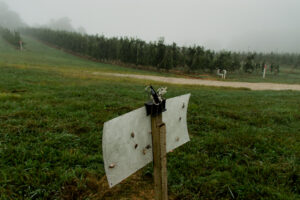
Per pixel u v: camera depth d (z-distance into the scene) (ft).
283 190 8.39
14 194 7.40
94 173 9.04
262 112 21.35
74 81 38.14
